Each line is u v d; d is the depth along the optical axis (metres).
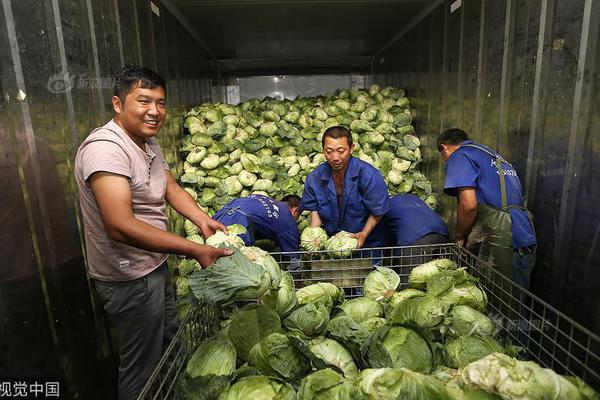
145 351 2.07
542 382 1.04
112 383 2.48
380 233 3.24
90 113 2.39
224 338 1.40
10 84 1.71
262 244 3.46
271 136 4.71
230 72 7.56
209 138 4.25
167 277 2.29
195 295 1.46
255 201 2.95
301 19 4.75
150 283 1.97
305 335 1.40
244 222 2.78
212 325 1.67
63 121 2.09
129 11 3.06
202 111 4.61
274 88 7.62
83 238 2.22
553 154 2.36
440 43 4.08
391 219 3.13
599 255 2.02
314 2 4.14
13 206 1.71
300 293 1.73
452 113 3.83
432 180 4.37
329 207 3.05
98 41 2.53
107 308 1.99
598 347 1.99
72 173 2.16
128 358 2.07
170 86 4.00
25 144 1.79
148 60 3.42
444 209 4.07
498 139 2.98
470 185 2.41
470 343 1.33
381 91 5.34
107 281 1.92
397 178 4.31
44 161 1.92
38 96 1.89
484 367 1.10
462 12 3.56
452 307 1.51
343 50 6.56
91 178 1.63
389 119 4.86
